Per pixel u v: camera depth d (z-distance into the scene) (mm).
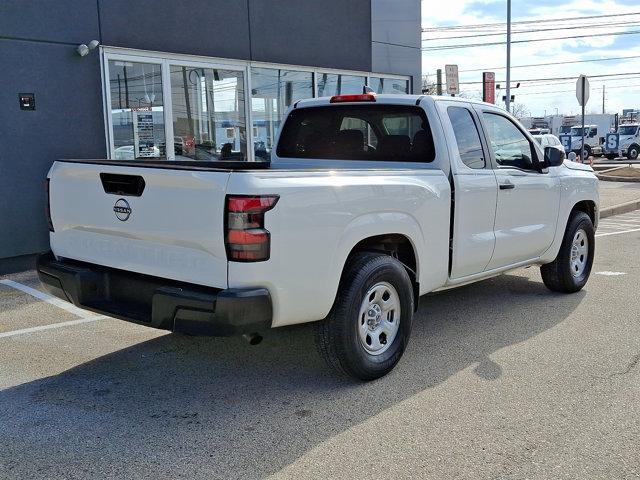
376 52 13297
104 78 9188
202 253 3822
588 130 43500
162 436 3764
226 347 5328
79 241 4613
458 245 5230
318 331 4309
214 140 10805
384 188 4441
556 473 3311
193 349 5293
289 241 3822
